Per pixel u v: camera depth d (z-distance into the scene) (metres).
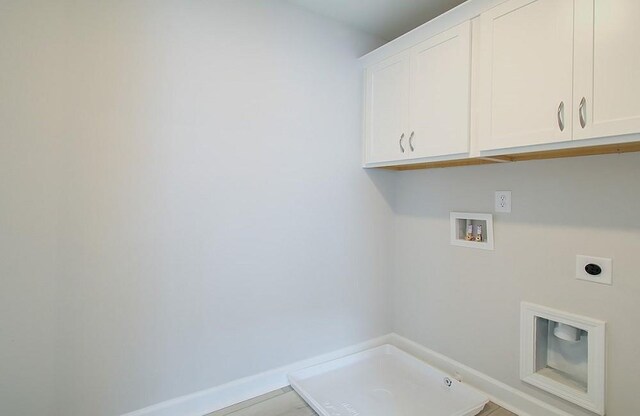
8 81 1.29
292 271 2.02
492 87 1.50
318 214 2.12
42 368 1.38
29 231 1.34
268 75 1.90
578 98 1.24
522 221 1.74
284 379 2.00
